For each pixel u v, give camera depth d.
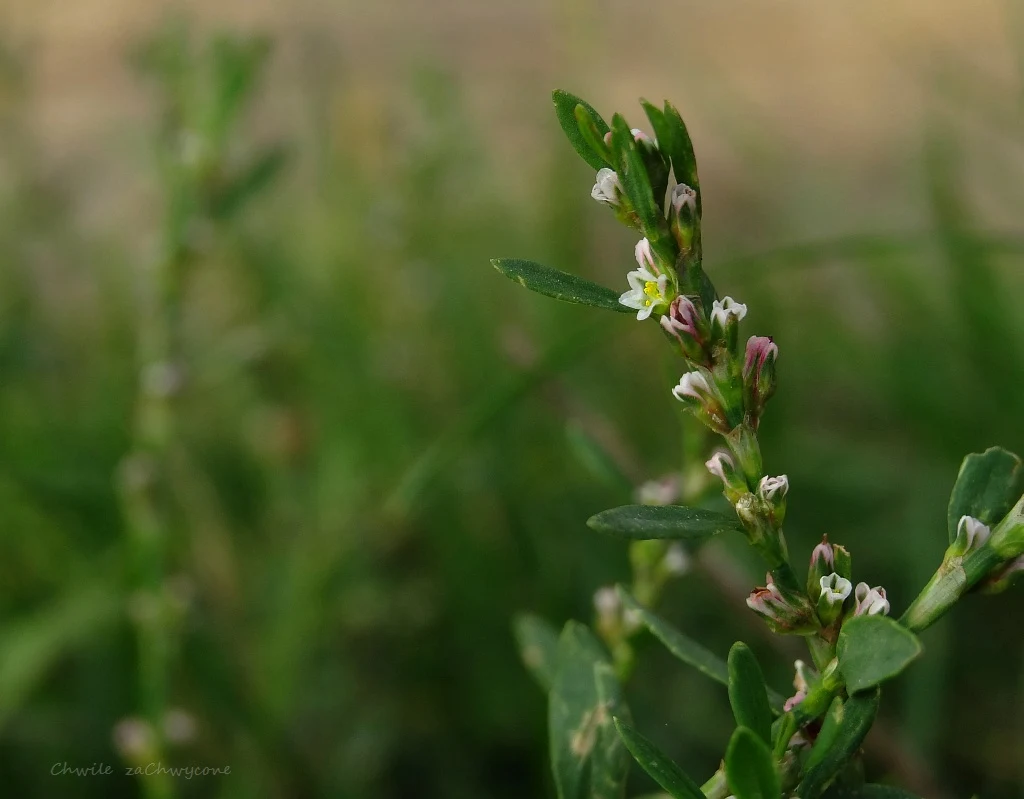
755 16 1.19
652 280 0.26
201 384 0.57
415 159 0.67
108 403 0.57
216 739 0.44
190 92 0.43
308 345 0.57
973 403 0.54
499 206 0.72
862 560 0.51
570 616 0.49
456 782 0.46
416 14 1.16
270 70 0.75
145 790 0.39
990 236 0.48
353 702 0.48
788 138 0.94
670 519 0.25
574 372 0.60
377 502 0.53
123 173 0.82
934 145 0.64
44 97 1.01
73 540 0.52
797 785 0.25
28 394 0.60
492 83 0.93
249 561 0.53
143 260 0.68
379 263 0.66
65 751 0.45
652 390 0.61
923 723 0.40
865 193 0.84
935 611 0.26
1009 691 0.44
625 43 1.10
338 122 0.68
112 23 1.09
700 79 0.96
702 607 0.47
